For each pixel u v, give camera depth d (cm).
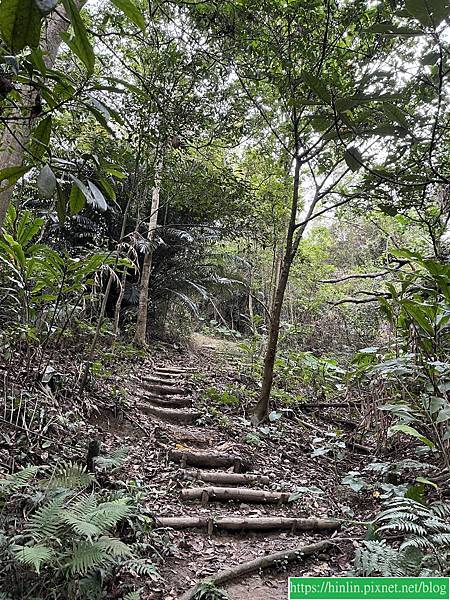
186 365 681
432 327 292
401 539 249
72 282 394
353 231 1224
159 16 381
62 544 181
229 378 612
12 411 280
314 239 1153
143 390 490
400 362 301
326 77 343
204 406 482
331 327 893
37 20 65
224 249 920
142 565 198
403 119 183
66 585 172
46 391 333
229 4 365
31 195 521
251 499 307
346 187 455
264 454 394
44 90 91
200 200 574
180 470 325
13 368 337
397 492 275
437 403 264
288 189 656
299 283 1001
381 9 314
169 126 397
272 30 378
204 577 219
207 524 266
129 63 457
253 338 722
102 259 360
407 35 152
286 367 612
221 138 473
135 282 798
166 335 842
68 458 274
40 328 398
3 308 376
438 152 297
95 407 368
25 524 189
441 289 261
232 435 424
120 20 354
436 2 130
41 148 97
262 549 256
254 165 665
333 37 381
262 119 511
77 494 214
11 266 336
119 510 190
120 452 271
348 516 301
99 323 411
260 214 645
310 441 436
